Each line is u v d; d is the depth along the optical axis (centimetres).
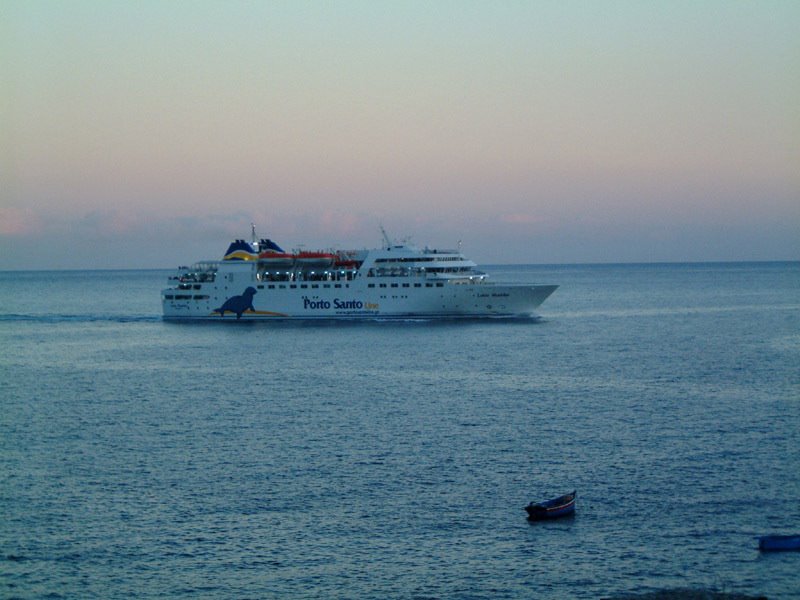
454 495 7500
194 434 9644
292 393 12131
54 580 6059
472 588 5906
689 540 6531
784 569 6062
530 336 18738
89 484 7888
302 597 5825
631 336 18988
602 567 6147
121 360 16112
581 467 8181
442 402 11281
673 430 9506
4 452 8950
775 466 8112
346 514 7112
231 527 6881
